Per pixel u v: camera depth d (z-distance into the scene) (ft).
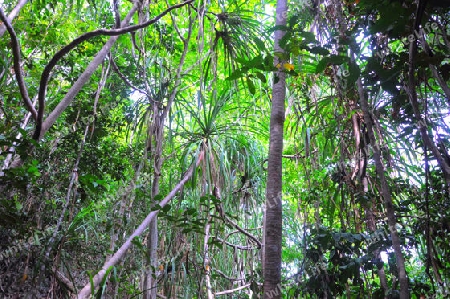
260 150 16.02
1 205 6.77
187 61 16.29
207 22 14.46
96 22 12.55
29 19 10.84
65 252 8.50
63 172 9.92
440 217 9.10
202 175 12.22
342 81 9.37
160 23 13.43
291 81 10.58
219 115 13.03
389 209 6.97
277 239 7.00
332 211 11.54
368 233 10.26
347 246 10.02
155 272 10.48
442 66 6.50
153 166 11.53
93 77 12.00
